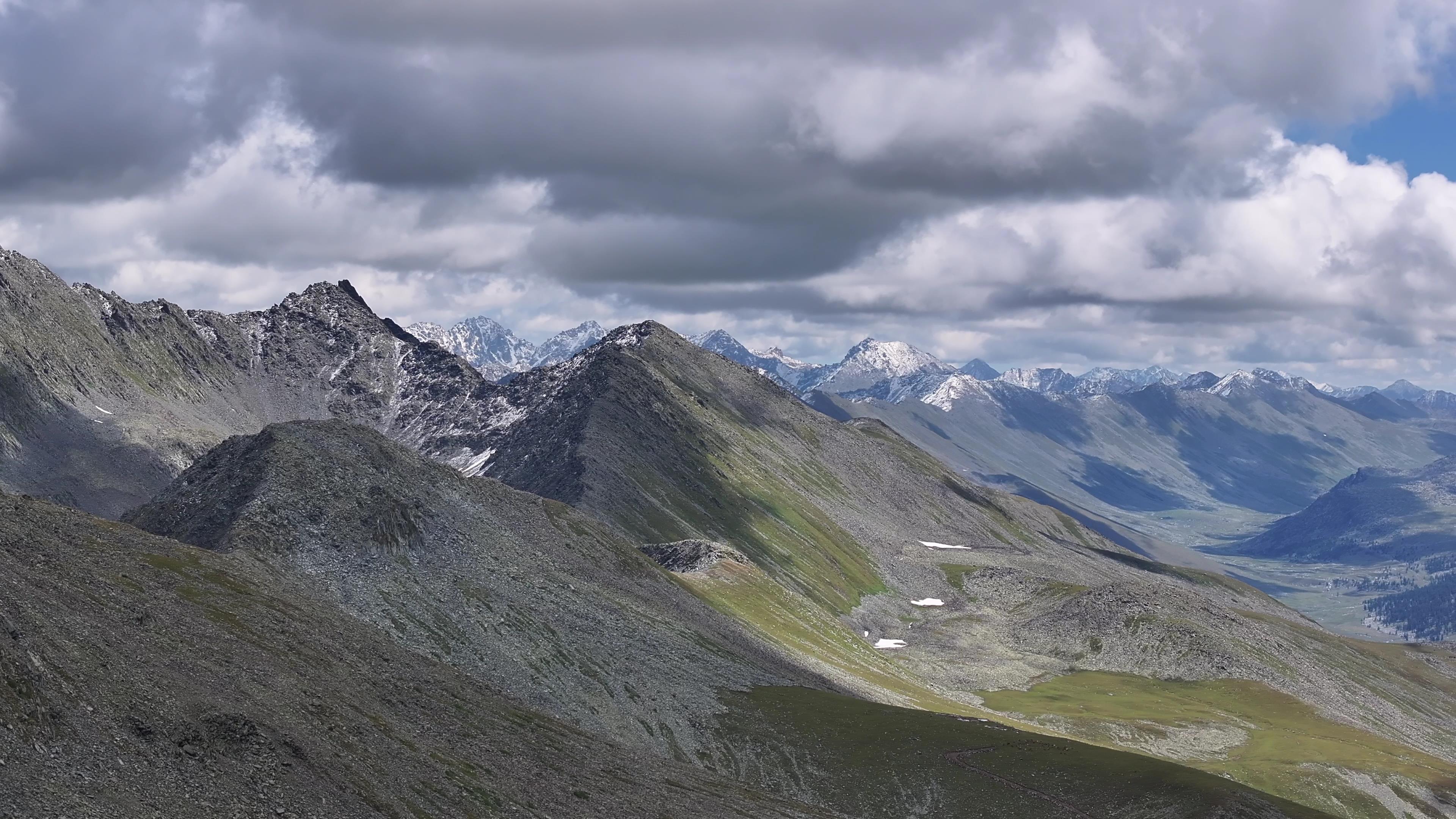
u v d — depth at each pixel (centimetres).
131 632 10212
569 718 17000
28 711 7412
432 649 17262
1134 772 17875
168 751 8219
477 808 10431
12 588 9538
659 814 12638
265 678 10788
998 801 17125
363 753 10200
